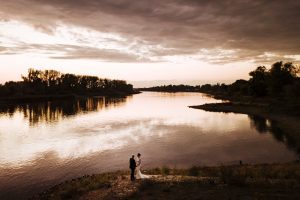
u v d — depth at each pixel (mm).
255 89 144750
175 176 24234
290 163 30891
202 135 55469
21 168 35438
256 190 18328
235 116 88875
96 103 162000
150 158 38688
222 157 38344
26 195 26141
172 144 47500
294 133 54750
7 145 49625
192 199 17203
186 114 97250
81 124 75000
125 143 49469
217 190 18781
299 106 88875
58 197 21594
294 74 137500
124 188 21125
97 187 22500
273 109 93375
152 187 20766
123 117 89875
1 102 154000
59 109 120500
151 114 98250
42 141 52969
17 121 81875
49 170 34406
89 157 40406
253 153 40250
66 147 47438
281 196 16797
